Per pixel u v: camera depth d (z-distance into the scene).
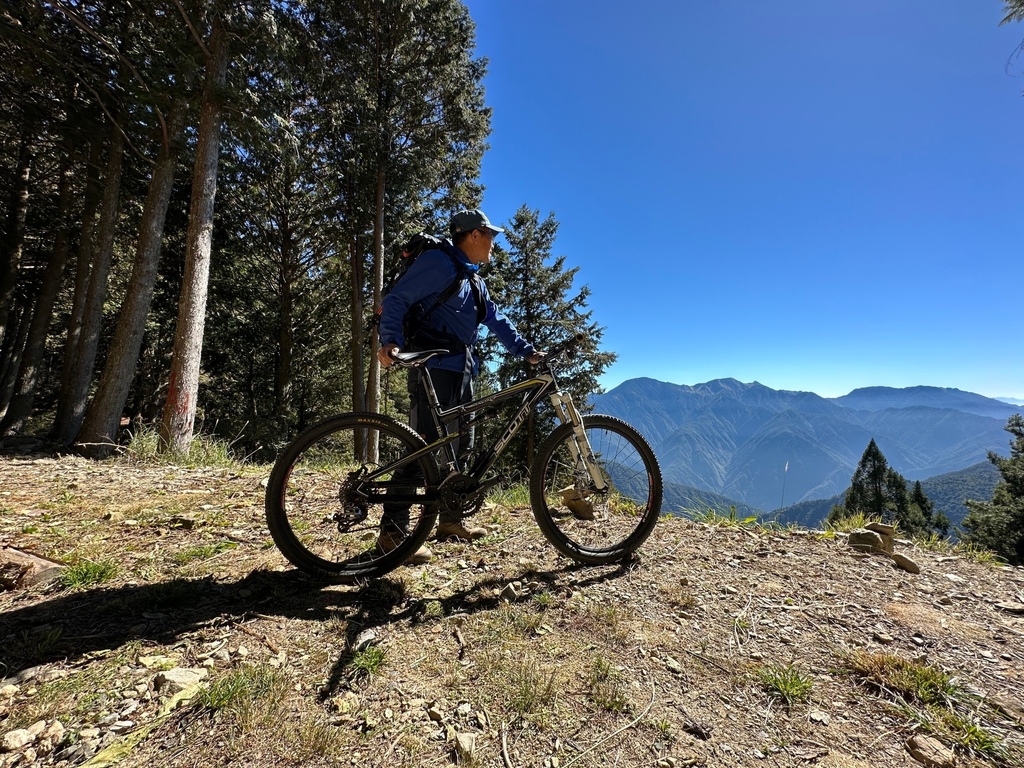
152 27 7.39
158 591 1.91
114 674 1.41
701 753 1.24
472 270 2.65
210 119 7.03
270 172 14.59
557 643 1.72
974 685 1.54
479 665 1.57
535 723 1.32
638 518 3.28
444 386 2.51
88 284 10.06
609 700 1.42
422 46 13.77
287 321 17.61
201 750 1.16
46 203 12.86
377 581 2.17
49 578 2.01
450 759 1.19
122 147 9.55
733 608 2.03
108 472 4.43
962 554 2.84
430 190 15.69
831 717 1.39
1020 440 26.39
